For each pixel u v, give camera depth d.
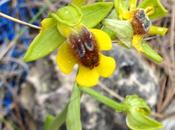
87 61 0.06
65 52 0.06
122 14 0.06
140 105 0.06
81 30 0.06
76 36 0.06
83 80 0.06
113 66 0.06
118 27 0.06
